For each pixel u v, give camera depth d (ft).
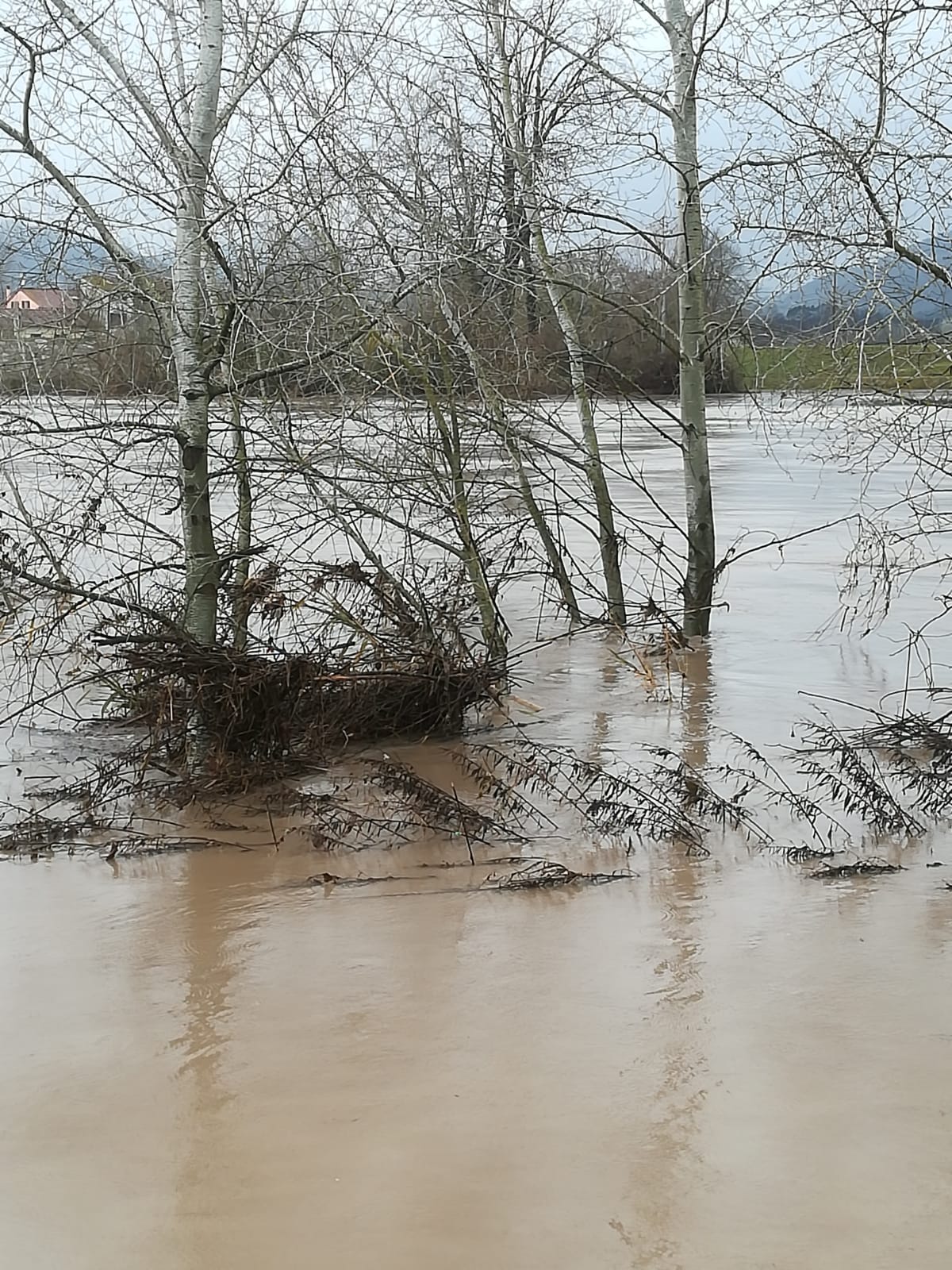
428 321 35.50
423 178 33.63
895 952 18.43
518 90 37.60
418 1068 15.39
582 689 34.88
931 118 27.20
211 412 33.01
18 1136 14.11
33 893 21.22
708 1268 11.80
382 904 20.56
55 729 30.94
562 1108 14.48
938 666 36.35
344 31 28.71
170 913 20.29
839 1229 12.30
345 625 30.91
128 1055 15.85
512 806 24.93
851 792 24.44
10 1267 11.98
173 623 27.58
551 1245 12.12
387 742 29.89
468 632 35.14
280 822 24.61
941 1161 13.35
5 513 39.01
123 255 27.25
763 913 19.95
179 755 27.37
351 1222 12.50
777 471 88.43
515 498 40.73
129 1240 12.30
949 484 75.72
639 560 55.77
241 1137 14.01
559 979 17.71
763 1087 14.85
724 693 34.09
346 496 31.63
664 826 23.67
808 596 46.98
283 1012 16.90
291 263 29.86
